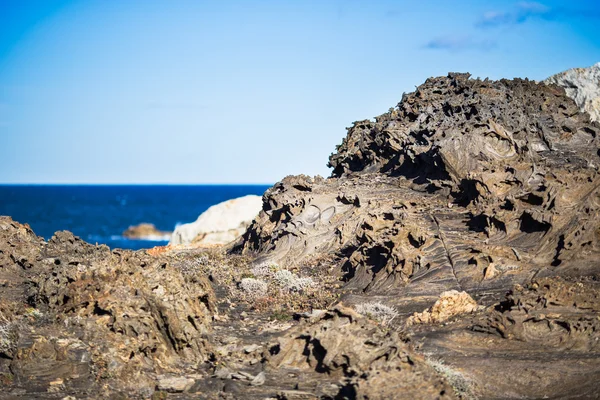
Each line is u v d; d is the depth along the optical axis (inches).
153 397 603.8
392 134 1400.1
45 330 671.1
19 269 1004.6
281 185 1380.4
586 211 928.9
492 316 740.0
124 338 661.3
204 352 697.6
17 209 6505.9
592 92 1635.1
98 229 4254.4
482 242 979.9
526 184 1067.3
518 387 616.4
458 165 1184.2
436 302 810.2
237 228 1877.5
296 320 860.0
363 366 597.9
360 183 1328.7
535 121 1334.9
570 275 852.0
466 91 1395.2
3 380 614.2
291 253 1187.9
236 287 1050.1
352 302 908.0
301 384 617.9
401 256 963.3
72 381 620.4
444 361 666.8
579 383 609.0
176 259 1302.9
